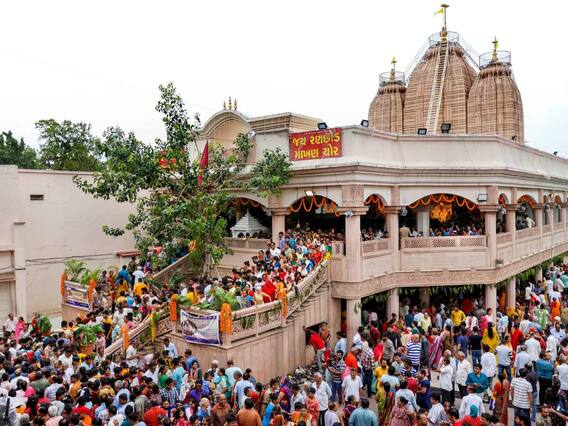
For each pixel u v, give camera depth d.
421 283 21.72
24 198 24.61
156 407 9.85
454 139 22.28
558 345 16.73
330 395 12.55
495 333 16.95
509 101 36.91
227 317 14.45
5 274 22.52
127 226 20.61
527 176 25.17
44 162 44.53
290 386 12.43
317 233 22.41
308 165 20.41
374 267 20.34
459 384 13.83
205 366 14.88
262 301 16.17
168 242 20.22
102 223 27.47
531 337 15.48
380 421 12.10
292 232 22.77
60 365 12.20
